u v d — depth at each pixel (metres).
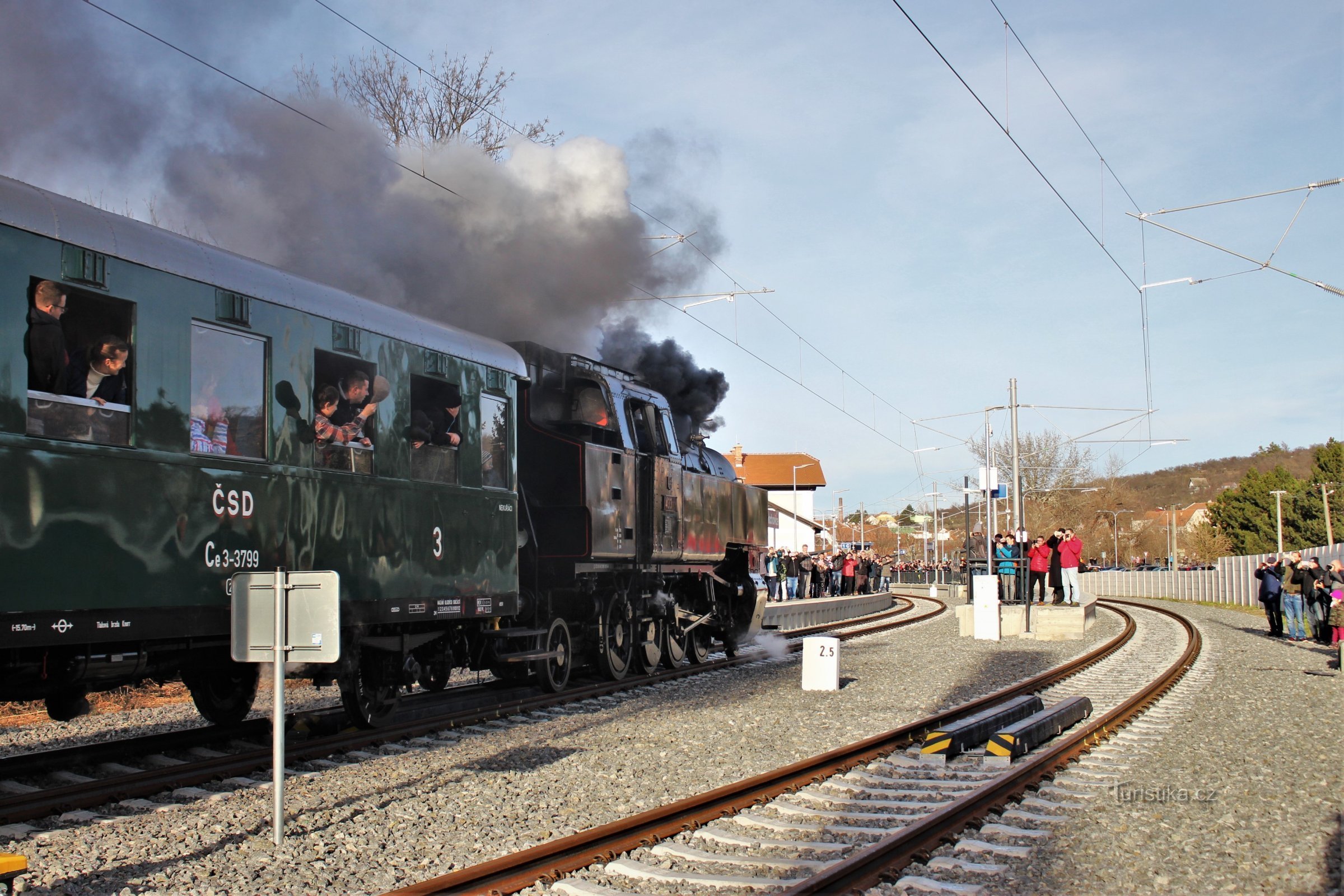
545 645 14.00
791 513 92.69
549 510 14.20
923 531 98.31
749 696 14.05
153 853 6.32
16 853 6.21
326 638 6.62
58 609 7.02
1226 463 191.00
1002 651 20.66
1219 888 5.85
